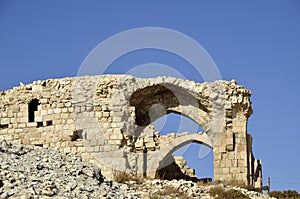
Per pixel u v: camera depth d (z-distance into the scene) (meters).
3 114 72.38
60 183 46.47
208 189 59.69
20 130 71.94
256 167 74.31
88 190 46.84
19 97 72.50
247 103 72.88
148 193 55.69
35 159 50.28
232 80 73.25
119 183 58.91
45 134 71.50
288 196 64.19
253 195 61.78
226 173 72.12
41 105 72.06
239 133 72.62
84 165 51.69
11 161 48.19
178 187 59.25
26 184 44.59
